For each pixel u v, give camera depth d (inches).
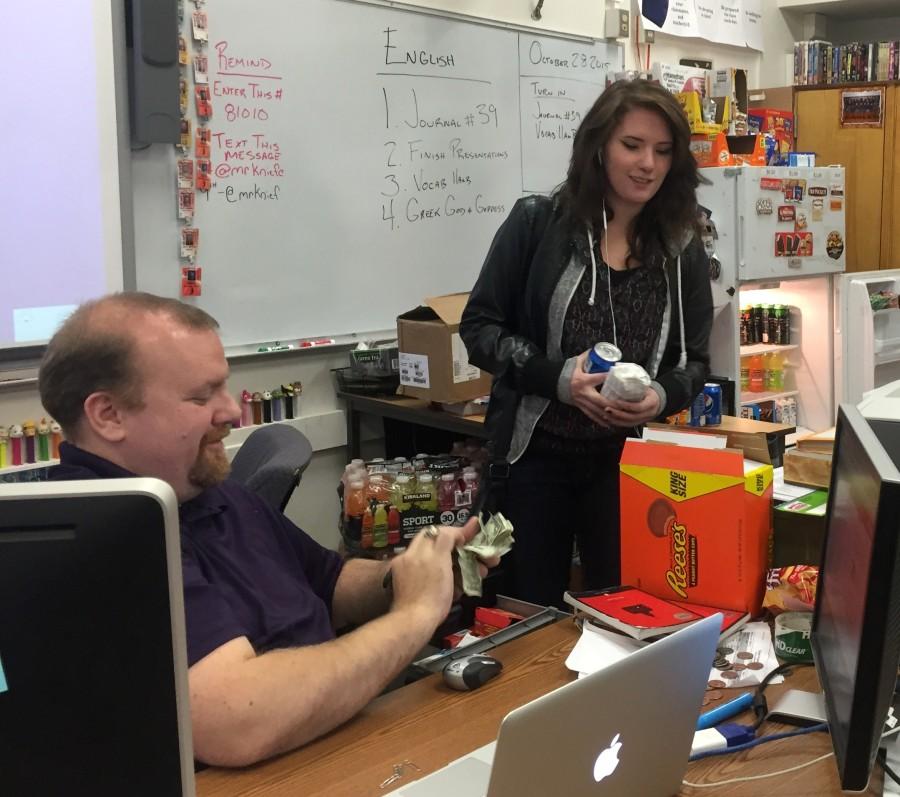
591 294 82.8
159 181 110.9
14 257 96.7
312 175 125.0
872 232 194.9
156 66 103.8
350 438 131.6
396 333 137.2
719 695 50.9
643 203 81.8
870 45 196.4
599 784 36.9
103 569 26.6
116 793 27.6
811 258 161.0
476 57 143.2
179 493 51.5
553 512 86.4
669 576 60.0
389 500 112.5
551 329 84.1
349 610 63.4
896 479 33.9
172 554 26.9
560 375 79.7
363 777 43.3
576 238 82.4
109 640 27.0
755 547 58.8
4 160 94.9
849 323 140.0
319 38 123.5
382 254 134.2
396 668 49.8
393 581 54.8
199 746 43.9
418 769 43.8
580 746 34.9
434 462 118.3
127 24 104.3
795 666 53.6
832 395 170.7
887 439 56.9
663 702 38.8
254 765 44.4
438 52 137.7
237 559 55.4
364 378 127.0
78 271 101.3
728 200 148.6
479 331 86.3
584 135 80.8
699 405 103.3
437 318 119.1
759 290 177.8
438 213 140.6
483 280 87.2
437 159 139.4
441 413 116.9
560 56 156.9
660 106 77.7
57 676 27.0
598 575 86.4
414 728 47.8
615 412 77.5
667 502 59.6
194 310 50.8
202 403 48.9
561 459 85.4
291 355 126.2
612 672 35.5
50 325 99.7
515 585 87.3
